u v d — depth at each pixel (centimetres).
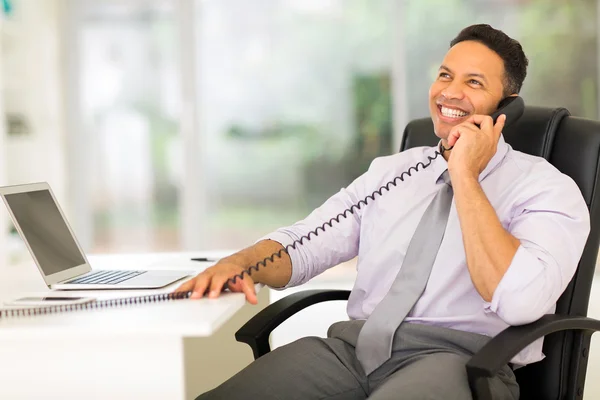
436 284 240
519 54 256
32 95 743
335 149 755
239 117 762
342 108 752
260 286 249
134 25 767
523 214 235
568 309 238
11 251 652
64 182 772
